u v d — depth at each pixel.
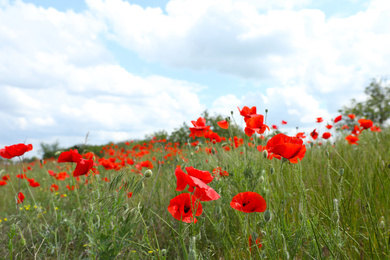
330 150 4.27
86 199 3.09
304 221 1.89
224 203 2.52
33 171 8.27
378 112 14.05
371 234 2.07
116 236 1.80
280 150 1.85
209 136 3.36
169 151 6.71
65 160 2.20
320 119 5.34
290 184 2.49
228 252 2.10
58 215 2.93
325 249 1.86
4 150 2.89
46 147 15.23
